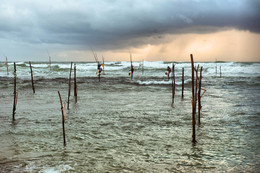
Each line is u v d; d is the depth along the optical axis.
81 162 5.93
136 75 44.22
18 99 16.56
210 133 8.48
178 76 41.28
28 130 8.85
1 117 11.02
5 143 7.38
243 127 9.27
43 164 5.78
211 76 41.09
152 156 6.35
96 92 20.89
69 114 11.80
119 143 7.43
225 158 6.18
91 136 8.16
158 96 18.48
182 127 9.37
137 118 10.95
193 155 6.41
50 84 27.03
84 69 57.88
